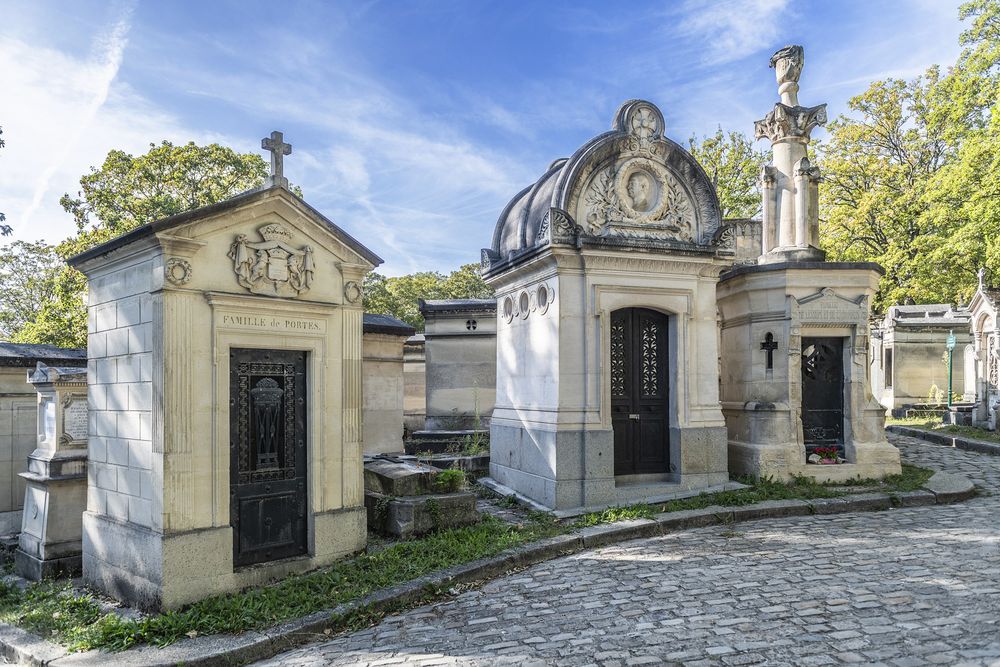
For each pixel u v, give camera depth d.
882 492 10.47
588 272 10.12
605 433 10.02
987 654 4.72
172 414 6.46
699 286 10.82
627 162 10.47
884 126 29.34
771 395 11.65
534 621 5.90
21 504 10.69
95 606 6.67
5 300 39.38
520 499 10.62
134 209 23.92
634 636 5.39
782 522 9.27
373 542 8.38
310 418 7.51
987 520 8.95
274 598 6.46
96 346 7.52
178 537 6.43
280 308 7.25
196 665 5.33
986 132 21.36
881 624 5.38
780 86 13.08
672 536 8.71
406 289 39.62
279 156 7.28
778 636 5.23
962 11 22.98
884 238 28.83
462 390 17.20
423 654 5.32
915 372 25.05
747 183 27.02
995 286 24.27
